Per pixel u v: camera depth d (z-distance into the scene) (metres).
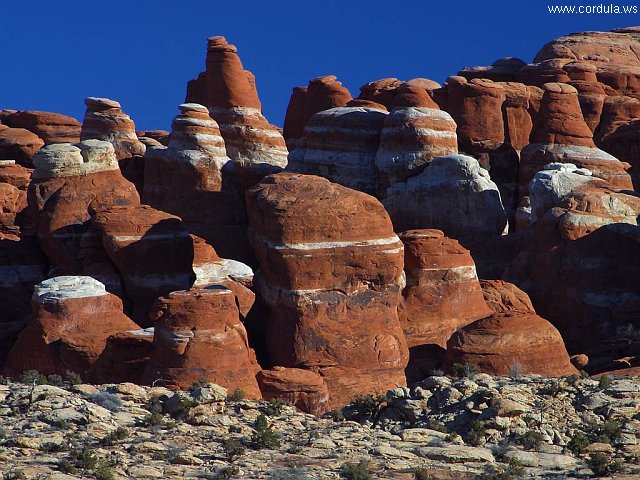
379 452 51.09
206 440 52.75
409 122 116.69
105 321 85.88
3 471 46.31
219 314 73.00
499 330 76.06
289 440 53.22
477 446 52.91
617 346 86.00
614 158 122.88
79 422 54.16
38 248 106.50
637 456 51.56
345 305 83.19
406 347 84.19
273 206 84.38
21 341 85.50
